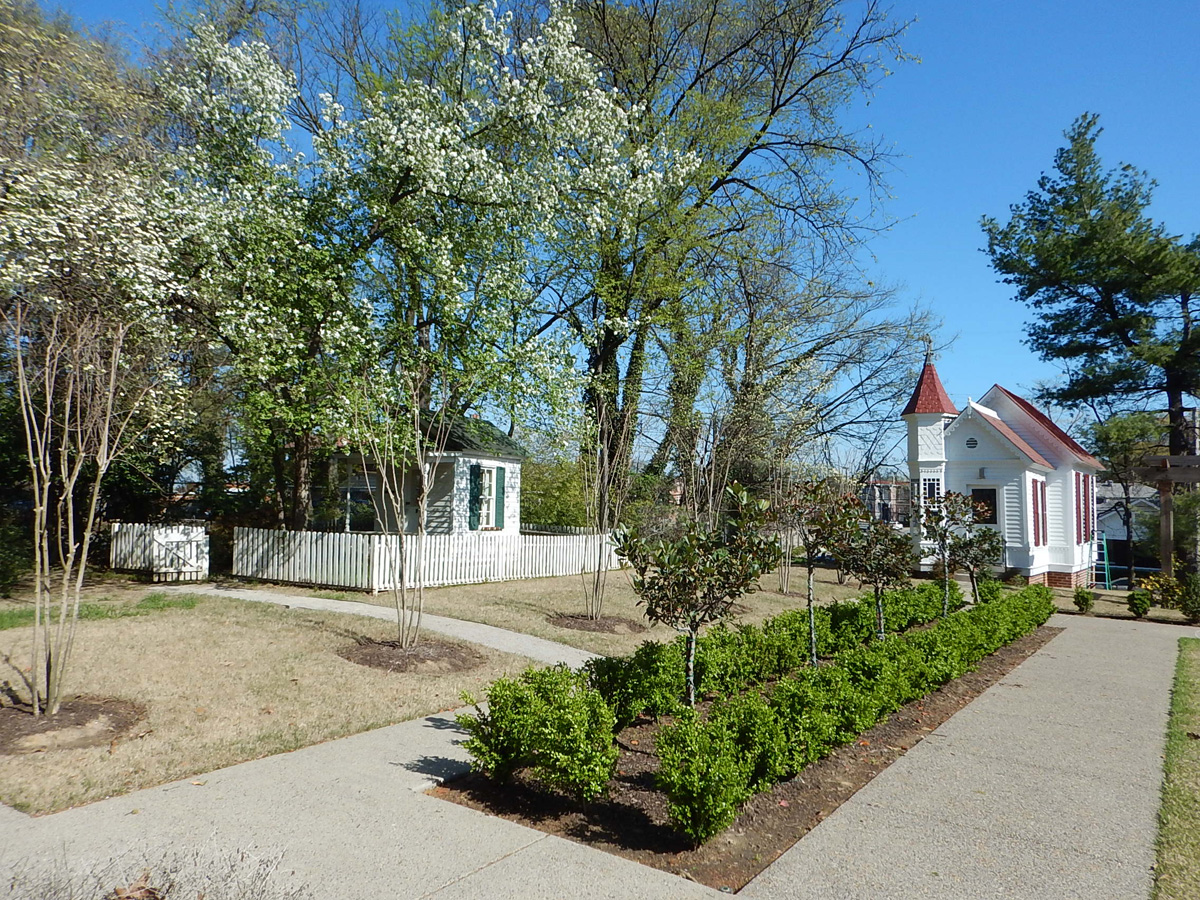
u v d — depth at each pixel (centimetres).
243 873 357
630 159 1673
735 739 529
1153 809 531
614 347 2081
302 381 1294
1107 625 1591
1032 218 2411
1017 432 2392
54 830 424
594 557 1927
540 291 1909
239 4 1584
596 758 495
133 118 1232
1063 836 482
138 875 363
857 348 2600
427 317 1474
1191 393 2259
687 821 445
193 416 1351
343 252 1393
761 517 687
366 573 1341
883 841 471
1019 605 1387
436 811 483
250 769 538
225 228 1228
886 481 2856
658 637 1184
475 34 1439
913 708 824
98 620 994
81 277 856
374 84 1593
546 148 1478
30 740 554
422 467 967
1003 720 779
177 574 1459
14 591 1235
